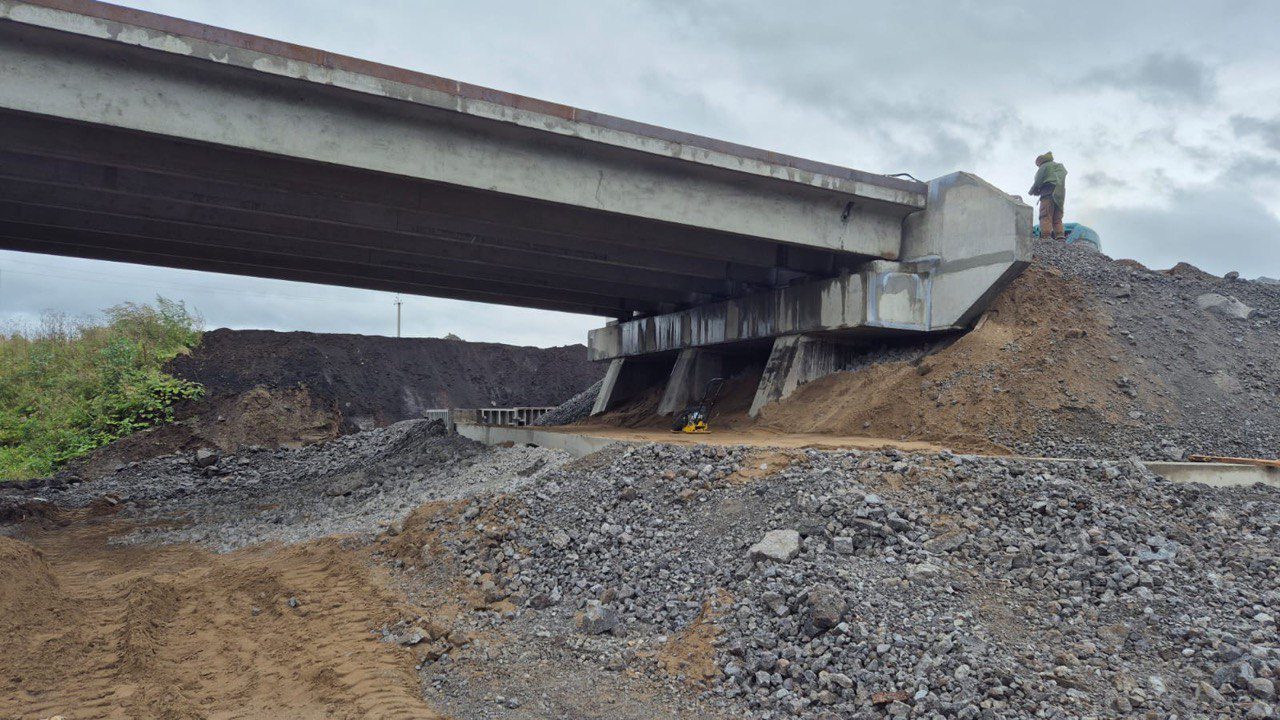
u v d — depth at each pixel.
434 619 10.02
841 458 12.05
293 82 14.20
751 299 23.98
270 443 29.89
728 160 18.19
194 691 8.27
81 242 22.22
